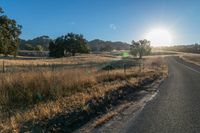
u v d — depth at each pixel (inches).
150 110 411.8
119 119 352.5
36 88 486.0
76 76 632.4
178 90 658.2
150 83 811.4
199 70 1550.2
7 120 319.0
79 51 4667.8
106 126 318.0
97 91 535.8
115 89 580.4
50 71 629.3
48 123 310.8
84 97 464.1
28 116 335.3
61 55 4532.5
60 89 505.4
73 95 488.1
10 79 494.3
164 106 445.1
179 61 3083.2
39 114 343.3
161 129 306.7
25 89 473.1
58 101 430.0
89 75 709.3
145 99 516.1
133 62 2076.8
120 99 502.3
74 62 2459.4
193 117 364.5
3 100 415.2
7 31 1752.0
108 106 429.7
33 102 434.9
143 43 4352.9
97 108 404.2
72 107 390.0
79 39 4643.2
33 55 5039.4
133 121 342.3
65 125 312.8
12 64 1777.8
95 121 337.1
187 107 436.1
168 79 970.1
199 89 676.1
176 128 310.5
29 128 291.3
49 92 486.6
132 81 758.5
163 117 365.4
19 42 1823.3
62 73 630.5
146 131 299.1
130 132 295.1
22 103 425.4
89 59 3169.3
